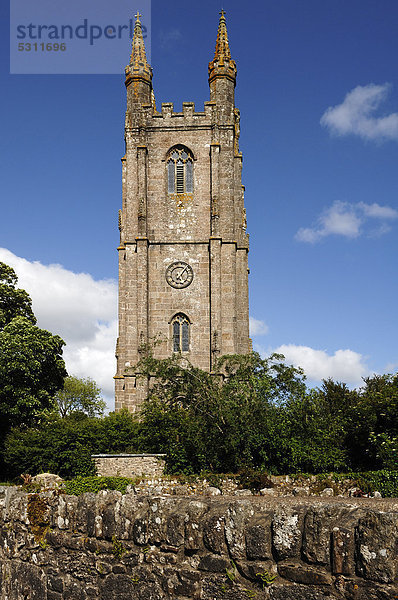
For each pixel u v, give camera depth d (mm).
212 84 64188
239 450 34844
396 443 29375
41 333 52031
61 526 8625
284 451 33750
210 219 61094
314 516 5449
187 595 6480
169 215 61312
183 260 60375
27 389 48969
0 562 9992
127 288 59594
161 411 41906
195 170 62188
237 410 34938
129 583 7273
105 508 7902
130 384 56750
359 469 32406
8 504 9938
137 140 63188
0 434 47344
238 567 6027
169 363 45375
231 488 30750
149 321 59438
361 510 5336
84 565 8070
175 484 30953
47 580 8719
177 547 6699
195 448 36031
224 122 62750
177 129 62781
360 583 5023
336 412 40688
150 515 7102
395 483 25719
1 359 48500
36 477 28656
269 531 5852
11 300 54812
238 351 59500
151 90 67938
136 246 60375
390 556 4836
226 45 64875
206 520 6414
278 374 36750
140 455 37156
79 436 40250
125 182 63250
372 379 47375
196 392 41219
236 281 60875
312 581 5367
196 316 59344
